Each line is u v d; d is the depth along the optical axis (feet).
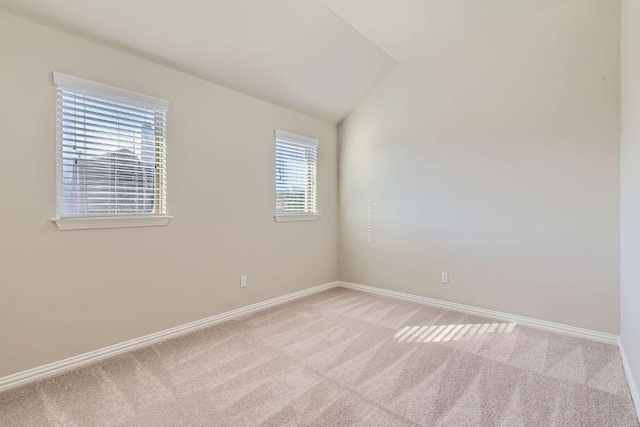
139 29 7.29
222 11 7.66
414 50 11.05
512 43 9.51
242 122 10.36
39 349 6.57
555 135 8.90
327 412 5.53
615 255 8.13
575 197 8.64
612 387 6.21
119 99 7.58
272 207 11.41
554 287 9.00
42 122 6.54
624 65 7.29
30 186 6.43
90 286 7.24
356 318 10.15
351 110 13.57
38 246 6.54
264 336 8.74
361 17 9.12
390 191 12.46
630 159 6.54
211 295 9.59
